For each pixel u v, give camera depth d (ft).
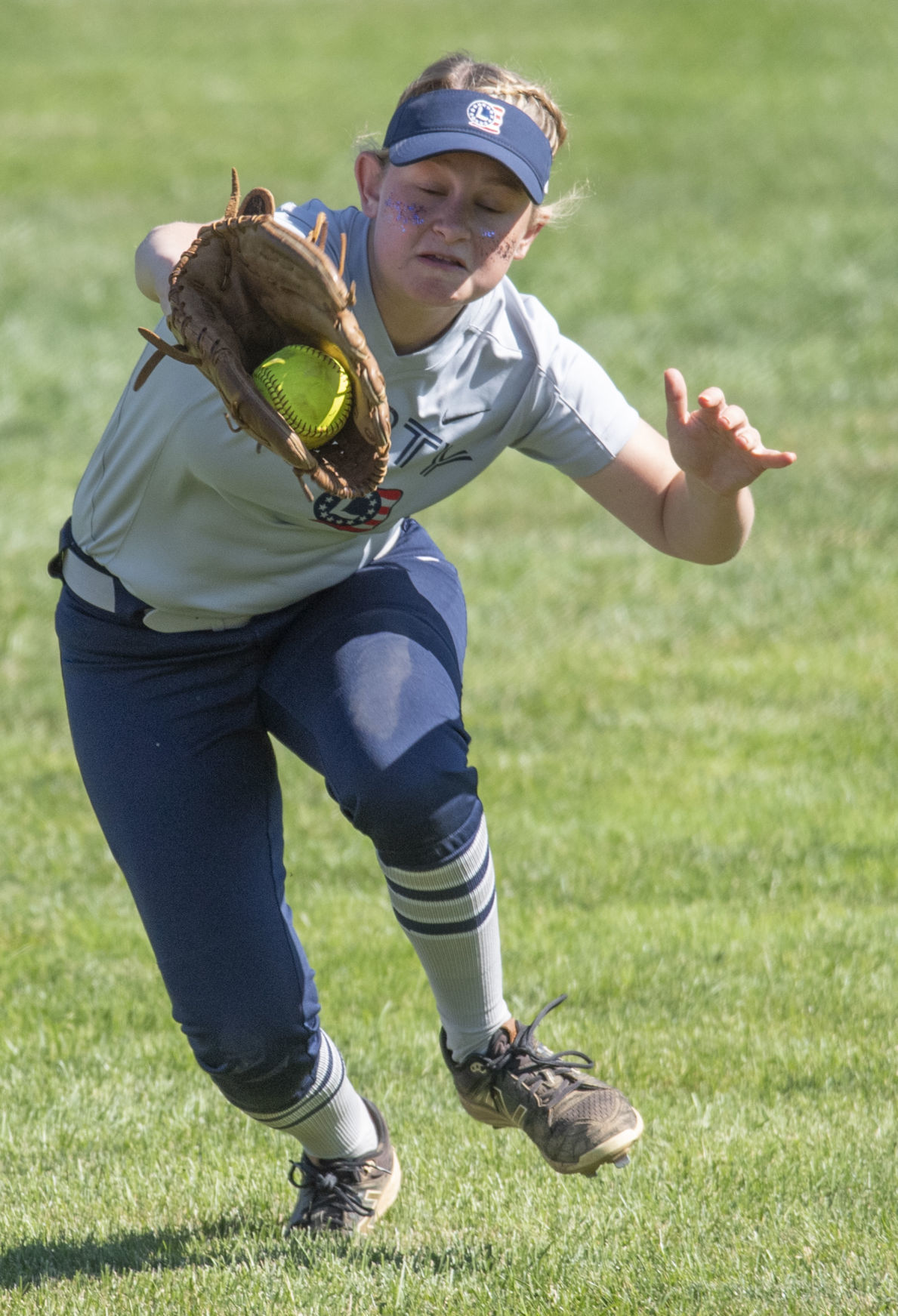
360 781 34.04
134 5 389.80
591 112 298.76
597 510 132.87
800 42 345.10
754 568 115.55
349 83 323.37
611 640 102.83
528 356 36.24
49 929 65.41
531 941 62.23
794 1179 41.93
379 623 36.45
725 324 187.01
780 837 73.36
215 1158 45.29
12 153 277.44
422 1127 47.11
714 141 280.72
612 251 219.00
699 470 36.11
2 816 77.87
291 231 30.30
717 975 58.75
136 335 188.55
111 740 36.70
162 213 245.24
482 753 84.89
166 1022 56.80
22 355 179.11
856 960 59.47
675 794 79.00
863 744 84.58
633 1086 49.96
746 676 95.50
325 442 31.63
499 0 387.34
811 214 235.81
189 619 36.55
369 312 33.76
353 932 63.82
